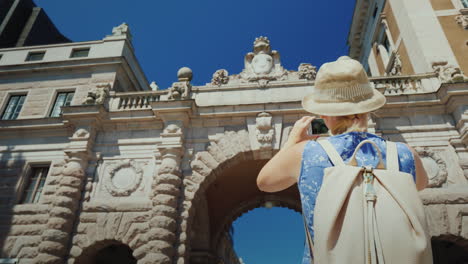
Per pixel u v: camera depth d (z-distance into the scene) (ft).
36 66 55.83
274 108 40.93
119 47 57.21
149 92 46.19
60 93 54.08
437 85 40.70
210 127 42.14
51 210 37.35
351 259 3.20
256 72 46.09
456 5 52.16
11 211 40.34
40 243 35.88
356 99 4.74
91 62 54.95
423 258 3.16
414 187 3.74
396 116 39.70
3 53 59.06
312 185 4.10
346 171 3.78
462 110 36.86
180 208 36.88
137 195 38.63
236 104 41.75
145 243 35.06
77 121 43.34
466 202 33.27
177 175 38.19
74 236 36.60
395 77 42.88
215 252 58.39
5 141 46.44
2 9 81.76
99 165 41.27
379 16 67.31
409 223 3.37
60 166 42.98
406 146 4.61
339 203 3.50
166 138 40.19
